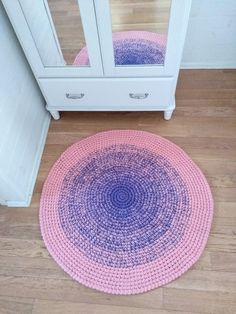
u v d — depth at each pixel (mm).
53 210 1275
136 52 1204
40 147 1475
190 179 1322
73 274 1101
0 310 1040
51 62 1270
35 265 1136
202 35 1615
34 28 1128
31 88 1398
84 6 1011
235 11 1479
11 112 1172
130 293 1048
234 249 1126
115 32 1120
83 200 1297
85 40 1146
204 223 1190
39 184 1369
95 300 1045
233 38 1622
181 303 1020
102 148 1466
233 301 1013
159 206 1252
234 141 1448
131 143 1473
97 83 1334
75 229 1215
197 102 1626
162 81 1302
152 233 1180
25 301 1056
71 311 1026
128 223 1215
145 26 1097
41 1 1028
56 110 1538
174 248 1135
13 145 1190
